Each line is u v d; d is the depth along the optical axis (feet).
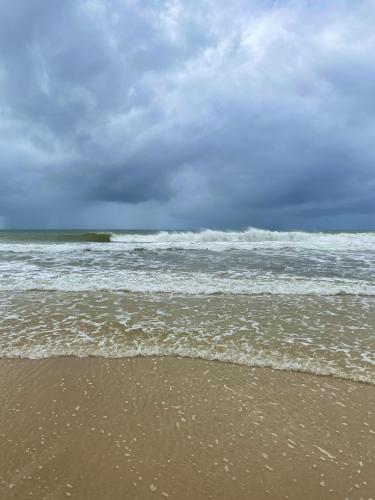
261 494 7.87
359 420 10.71
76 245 57.88
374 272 35.09
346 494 7.90
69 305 23.27
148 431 10.07
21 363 14.53
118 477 8.30
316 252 50.29
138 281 30.50
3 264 39.29
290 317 20.93
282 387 12.73
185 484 8.12
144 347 16.25
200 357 15.25
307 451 9.30
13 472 8.38
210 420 10.63
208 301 24.54
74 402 11.60
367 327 19.21
